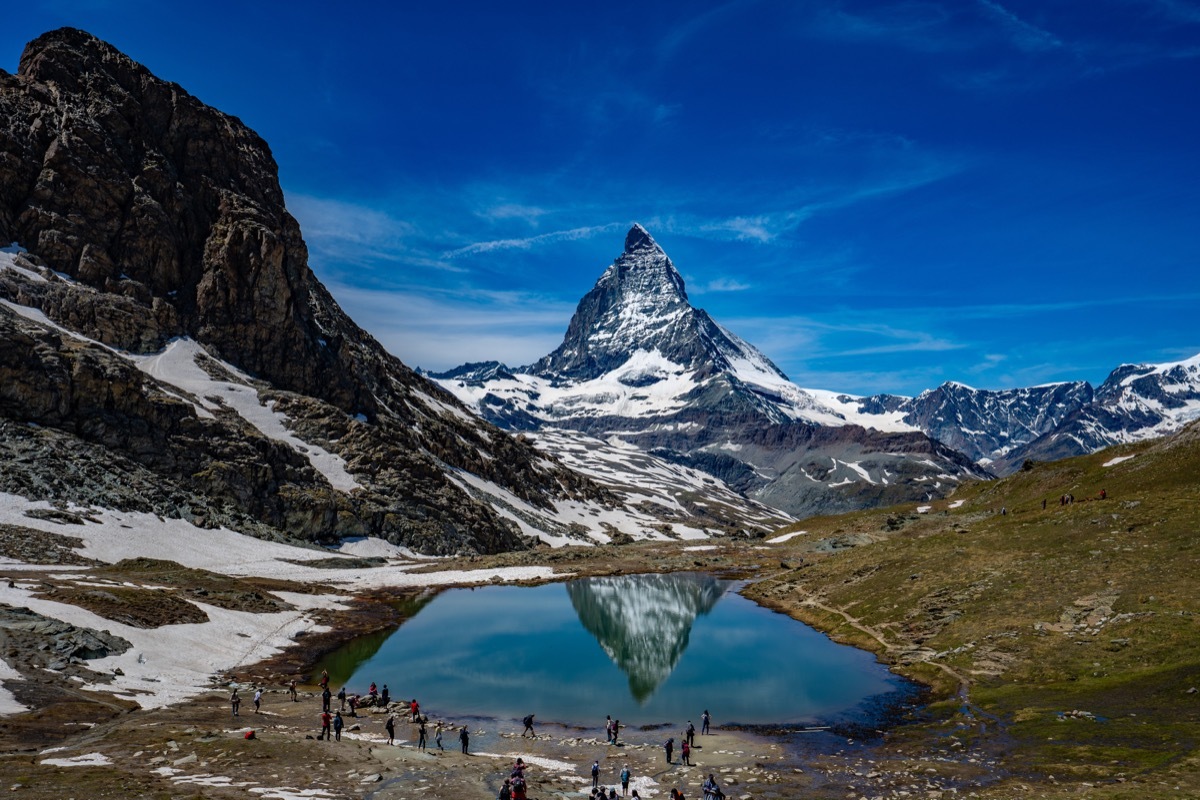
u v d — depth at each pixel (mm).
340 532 175750
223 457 164500
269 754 46469
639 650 96875
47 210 195625
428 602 132375
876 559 115062
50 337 154750
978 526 109062
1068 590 75250
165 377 186500
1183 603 65375
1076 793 38031
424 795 40781
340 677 80625
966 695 62844
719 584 159250
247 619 95625
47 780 35438
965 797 40438
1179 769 39812
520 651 96750
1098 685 57531
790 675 77438
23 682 56125
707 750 56656
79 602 78938
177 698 62375
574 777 49656
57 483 125625
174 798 34375
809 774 48875
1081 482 127500
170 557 123062
